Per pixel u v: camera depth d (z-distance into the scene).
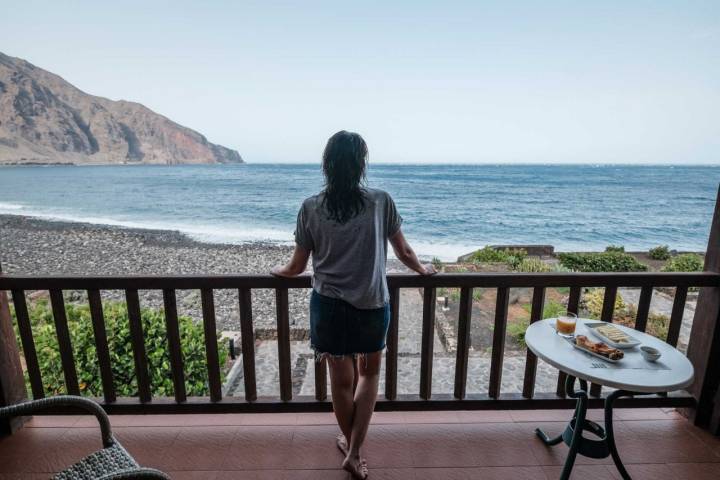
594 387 2.21
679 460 1.91
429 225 29.80
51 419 2.22
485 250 15.52
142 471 0.98
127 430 2.14
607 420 1.69
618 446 2.00
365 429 1.71
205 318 2.07
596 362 1.51
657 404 2.17
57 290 2.04
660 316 8.58
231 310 10.27
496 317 2.09
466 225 29.80
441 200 41.72
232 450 1.98
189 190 53.12
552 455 1.95
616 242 26.22
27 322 2.10
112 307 4.15
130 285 2.01
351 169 1.45
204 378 3.63
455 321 8.91
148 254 18.89
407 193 47.22
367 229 1.49
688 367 1.49
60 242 21.55
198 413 2.19
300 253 1.65
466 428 2.16
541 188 53.12
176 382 2.15
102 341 2.10
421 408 2.18
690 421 2.20
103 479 0.93
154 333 3.47
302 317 9.58
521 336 7.61
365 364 1.69
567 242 26.02
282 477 1.79
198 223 30.45
